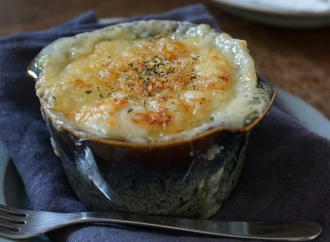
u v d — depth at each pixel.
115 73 0.14
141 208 0.13
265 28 0.30
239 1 0.28
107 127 0.12
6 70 0.19
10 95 0.18
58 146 0.14
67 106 0.13
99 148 0.11
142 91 0.13
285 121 0.17
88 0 0.33
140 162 0.12
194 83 0.14
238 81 0.14
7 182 0.16
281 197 0.14
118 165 0.12
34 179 0.15
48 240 0.13
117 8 0.32
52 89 0.13
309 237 0.12
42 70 0.14
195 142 0.11
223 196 0.14
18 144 0.16
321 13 0.25
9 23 0.30
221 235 0.13
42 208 0.14
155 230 0.13
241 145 0.13
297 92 0.24
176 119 0.12
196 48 0.16
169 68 0.14
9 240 0.13
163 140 0.11
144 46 0.16
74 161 0.13
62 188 0.15
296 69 0.26
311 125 0.18
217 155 0.12
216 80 0.13
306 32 0.29
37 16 0.31
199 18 0.23
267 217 0.14
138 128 0.12
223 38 0.16
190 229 0.13
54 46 0.15
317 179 0.14
